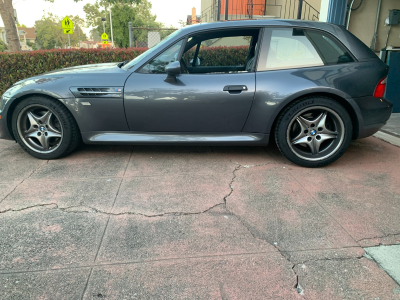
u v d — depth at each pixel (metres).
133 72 3.28
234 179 3.05
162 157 3.63
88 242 2.08
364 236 2.14
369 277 1.76
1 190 2.80
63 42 57.78
